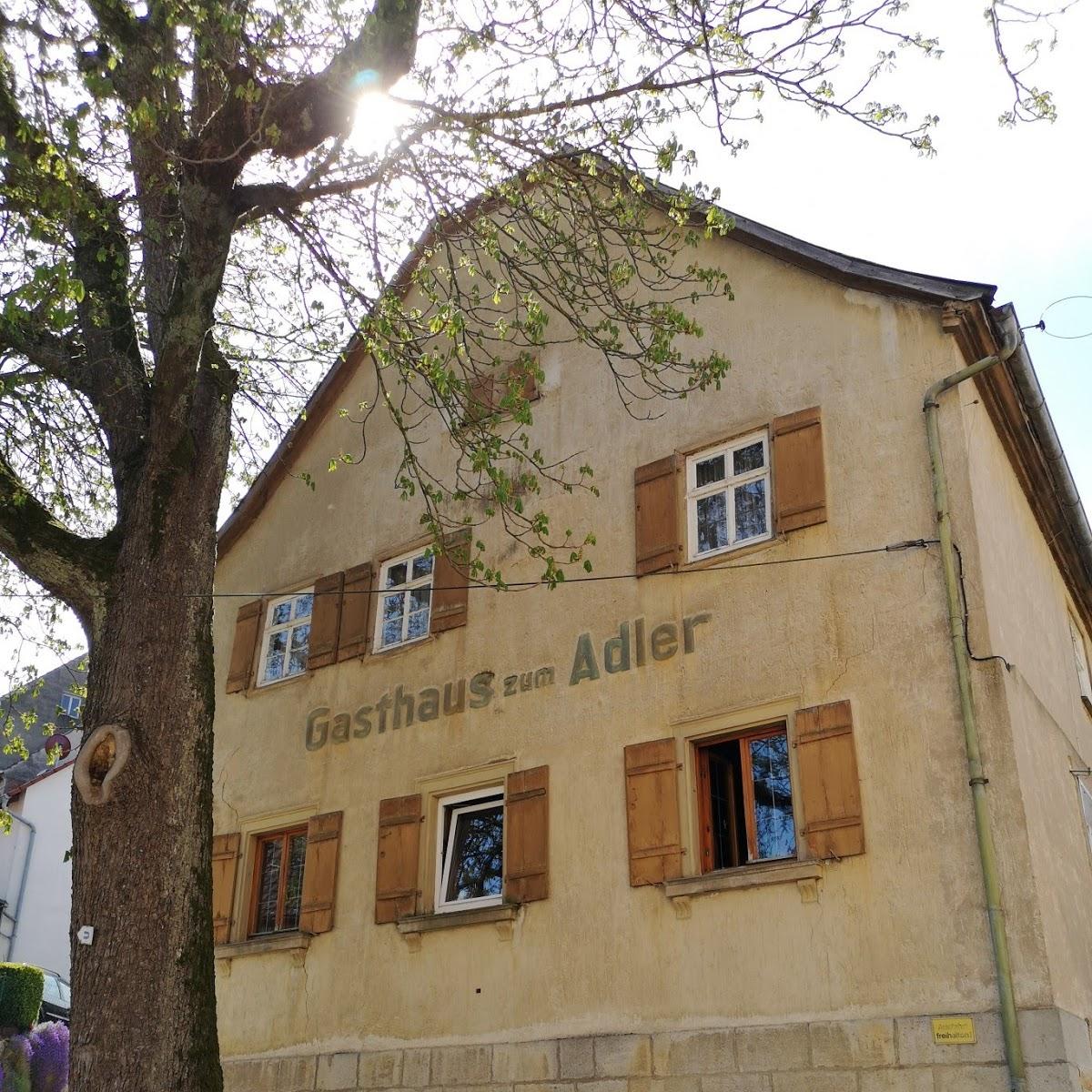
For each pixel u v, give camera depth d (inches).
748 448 468.8
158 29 369.4
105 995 298.8
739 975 388.8
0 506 350.9
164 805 320.2
